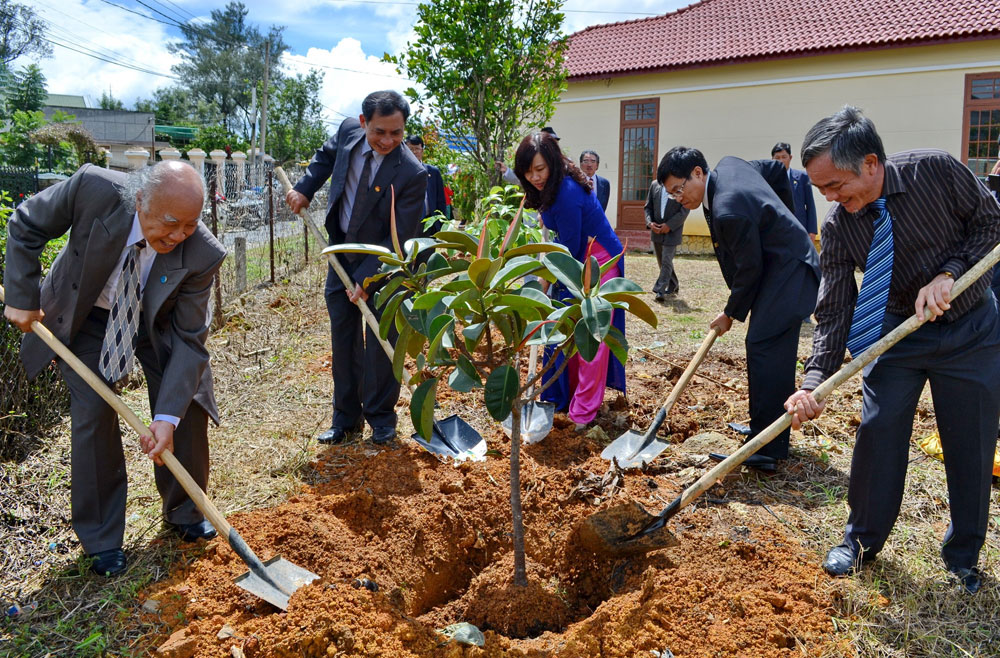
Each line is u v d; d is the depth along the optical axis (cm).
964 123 1305
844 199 277
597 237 437
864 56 1356
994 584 297
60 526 340
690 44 1551
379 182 414
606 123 1603
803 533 338
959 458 291
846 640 266
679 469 406
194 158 1473
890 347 291
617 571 318
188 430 318
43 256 480
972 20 1287
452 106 883
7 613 279
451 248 271
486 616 301
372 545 325
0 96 3603
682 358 621
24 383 418
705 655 255
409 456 406
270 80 6731
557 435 444
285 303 758
